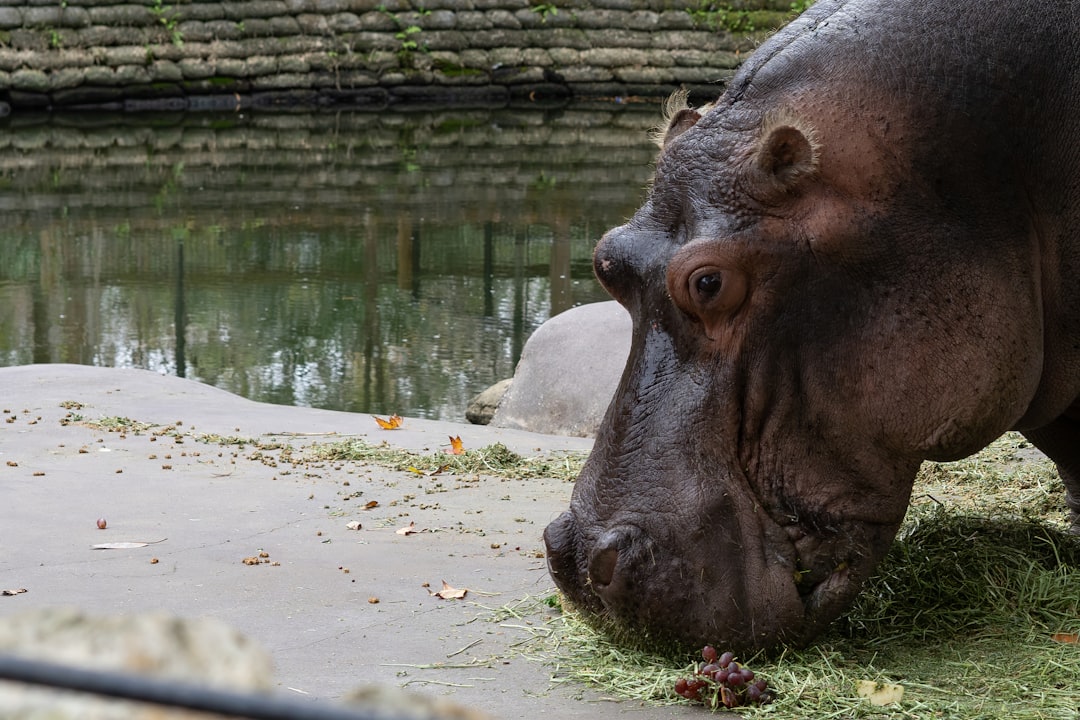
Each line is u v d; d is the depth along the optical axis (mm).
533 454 7906
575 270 15883
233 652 821
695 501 3969
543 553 5676
